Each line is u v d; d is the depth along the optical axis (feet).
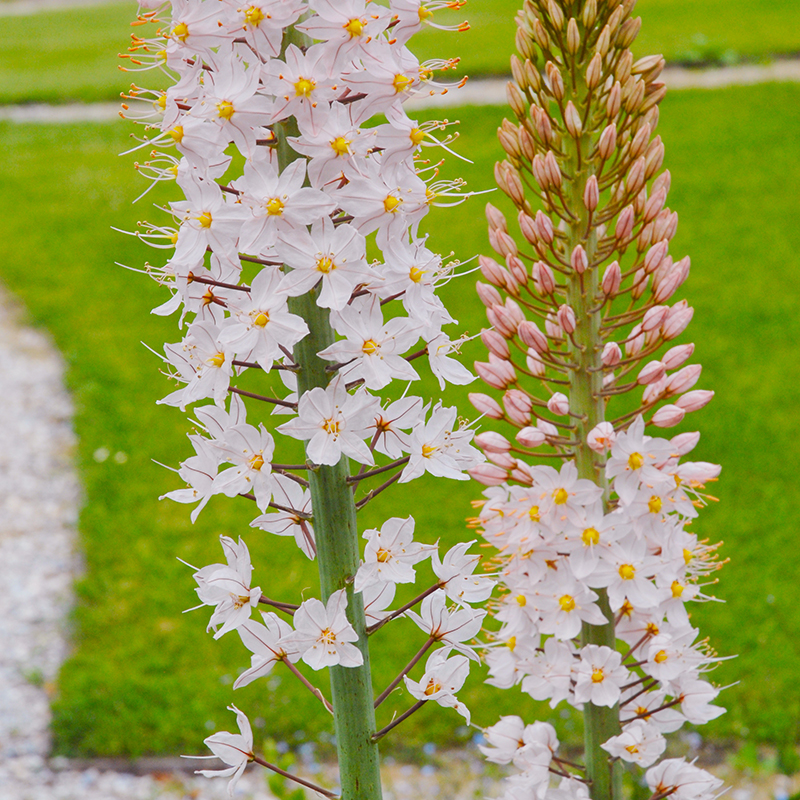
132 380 26.94
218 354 6.15
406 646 17.56
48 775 15.71
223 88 5.55
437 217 34.81
